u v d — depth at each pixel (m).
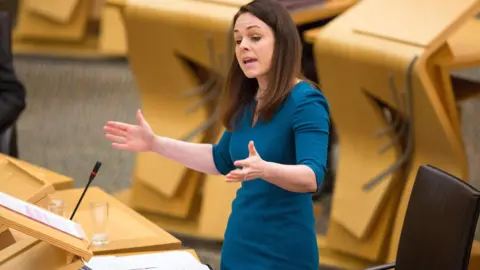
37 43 26.61
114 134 8.33
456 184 7.70
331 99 12.36
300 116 7.20
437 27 11.27
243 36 7.34
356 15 12.12
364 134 12.28
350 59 11.71
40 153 17.73
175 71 13.22
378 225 12.41
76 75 24.42
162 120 13.57
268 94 7.28
